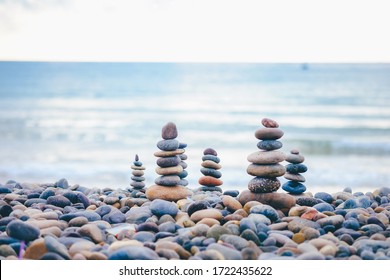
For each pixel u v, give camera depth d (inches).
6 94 681.6
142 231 101.7
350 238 100.2
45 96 665.6
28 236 96.3
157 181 117.0
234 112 536.1
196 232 99.6
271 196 110.9
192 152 343.9
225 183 229.6
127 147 369.7
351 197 124.3
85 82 767.1
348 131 432.1
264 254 93.8
